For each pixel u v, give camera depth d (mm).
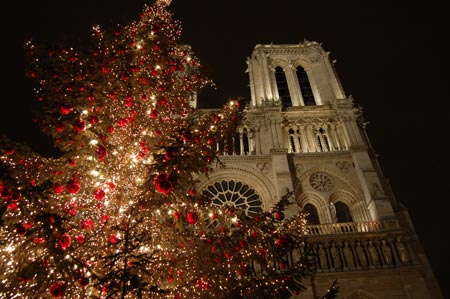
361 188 41375
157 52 20625
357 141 44875
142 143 17688
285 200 16719
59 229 11367
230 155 43438
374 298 31344
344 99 49562
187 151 14992
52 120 15523
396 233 35344
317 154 44125
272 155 43031
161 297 13984
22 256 12062
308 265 15578
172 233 16859
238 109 20219
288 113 48656
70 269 11422
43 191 12055
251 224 16484
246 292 14977
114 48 18719
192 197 15812
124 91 18609
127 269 12188
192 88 22516
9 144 13086
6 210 13367
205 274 15570
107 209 17141
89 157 16094
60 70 16891
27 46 16844
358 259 33969
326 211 39656
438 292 33594
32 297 12453
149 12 22266
